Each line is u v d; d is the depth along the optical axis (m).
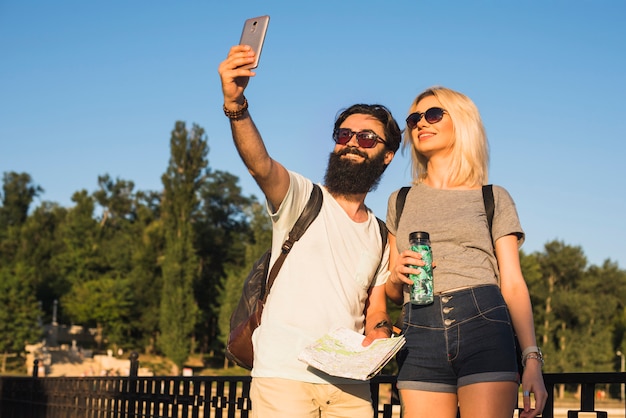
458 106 3.26
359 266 3.31
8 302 57.75
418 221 3.19
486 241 3.04
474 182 3.24
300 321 3.15
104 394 7.82
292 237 3.25
